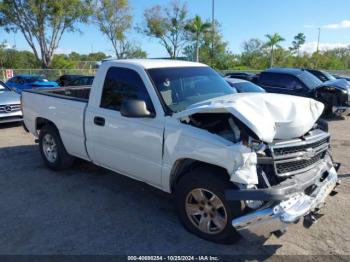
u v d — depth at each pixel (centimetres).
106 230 397
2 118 952
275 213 312
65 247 362
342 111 1151
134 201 476
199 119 377
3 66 4697
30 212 442
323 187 367
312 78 1205
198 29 3909
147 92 416
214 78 491
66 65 3969
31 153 719
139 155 426
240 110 326
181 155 371
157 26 4491
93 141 495
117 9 4253
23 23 3509
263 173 325
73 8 3488
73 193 503
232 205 333
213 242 368
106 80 474
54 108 564
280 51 5347
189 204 380
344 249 359
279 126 335
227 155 329
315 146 373
